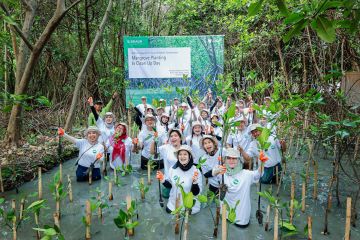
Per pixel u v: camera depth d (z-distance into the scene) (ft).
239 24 27.32
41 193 16.72
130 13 40.01
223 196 13.88
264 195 12.58
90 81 38.50
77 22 36.58
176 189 15.10
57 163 22.88
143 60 34.63
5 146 23.73
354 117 12.30
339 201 16.26
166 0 43.01
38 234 12.68
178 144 17.39
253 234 13.44
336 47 18.92
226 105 27.17
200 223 14.40
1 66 27.35
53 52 36.65
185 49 34.76
